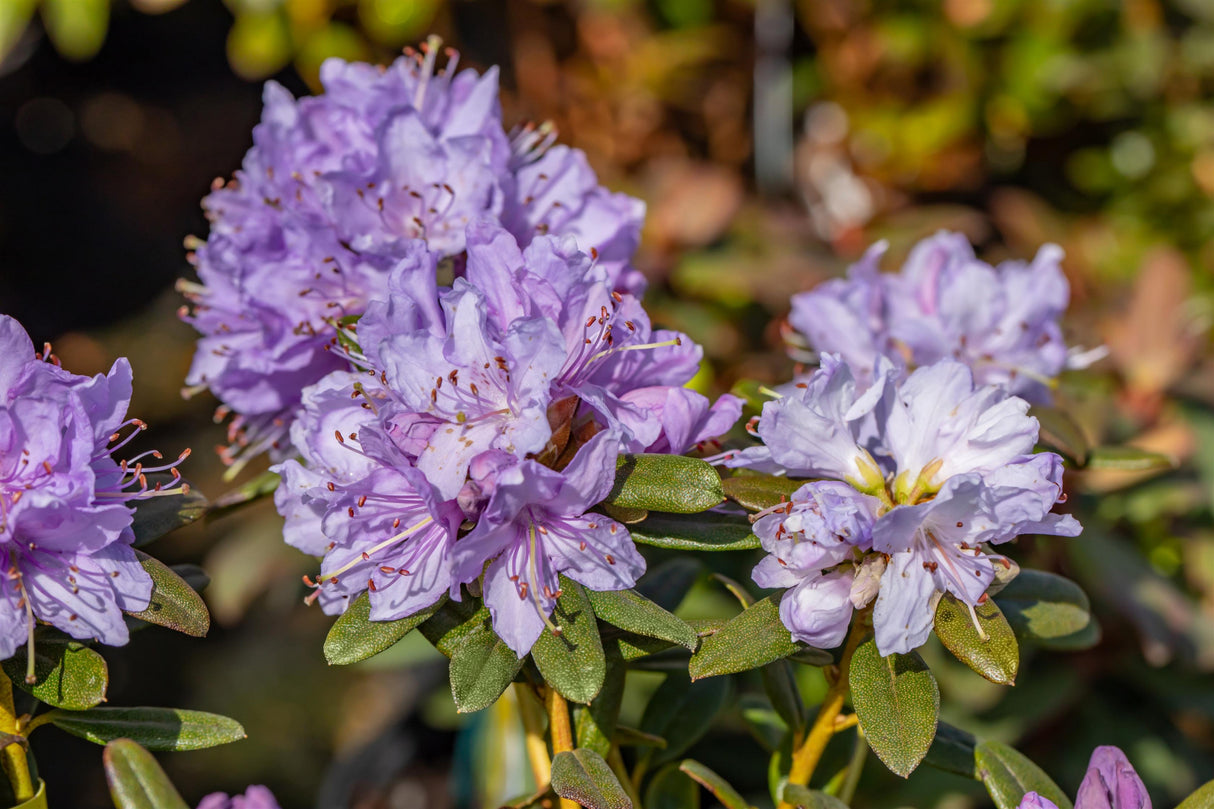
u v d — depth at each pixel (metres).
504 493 0.43
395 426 0.44
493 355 0.44
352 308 0.49
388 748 0.73
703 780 0.49
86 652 0.45
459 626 0.45
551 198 0.49
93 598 0.44
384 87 0.49
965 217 0.84
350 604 0.45
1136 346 0.67
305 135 0.50
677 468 0.44
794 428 0.45
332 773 0.74
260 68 0.81
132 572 0.44
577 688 0.43
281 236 0.49
